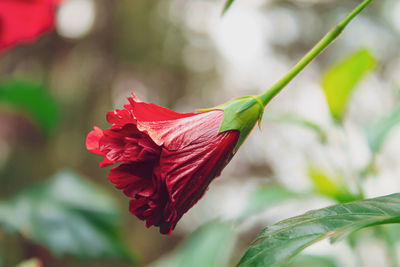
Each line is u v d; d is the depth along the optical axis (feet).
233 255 4.18
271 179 1.65
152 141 0.92
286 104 5.79
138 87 6.35
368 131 1.59
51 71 4.99
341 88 1.43
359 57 1.35
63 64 5.24
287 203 1.53
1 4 1.43
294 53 6.60
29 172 4.48
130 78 6.20
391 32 5.55
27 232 1.44
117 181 0.92
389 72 4.99
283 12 6.66
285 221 0.87
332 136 1.53
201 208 5.91
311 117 1.62
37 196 1.56
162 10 6.30
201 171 0.93
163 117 0.94
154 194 0.91
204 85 6.77
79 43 5.44
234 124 0.95
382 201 0.87
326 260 1.58
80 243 1.49
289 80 0.95
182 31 6.48
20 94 1.48
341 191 1.40
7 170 4.45
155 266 1.58
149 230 5.86
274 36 6.70
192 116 0.95
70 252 1.47
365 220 0.83
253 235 4.45
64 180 1.61
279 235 0.85
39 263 1.43
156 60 6.15
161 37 6.20
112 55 5.86
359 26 5.74
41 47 4.88
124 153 0.92
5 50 1.57
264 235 0.85
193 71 6.65
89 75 5.62
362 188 1.46
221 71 6.93
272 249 0.83
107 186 5.23
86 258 1.49
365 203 0.87
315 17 6.47
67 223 1.51
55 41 4.99
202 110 0.96
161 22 6.27
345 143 1.49
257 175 6.22
